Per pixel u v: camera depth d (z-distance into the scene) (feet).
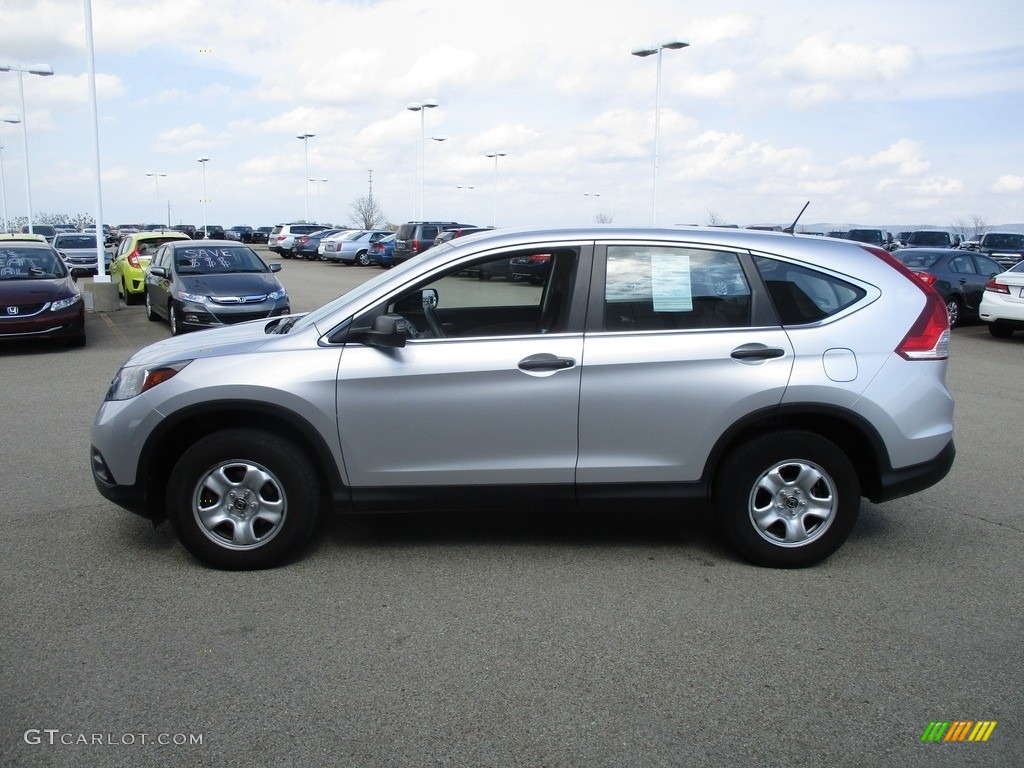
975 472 21.54
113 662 11.69
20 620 12.93
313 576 14.66
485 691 11.04
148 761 9.55
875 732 10.20
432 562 15.34
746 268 14.90
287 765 9.50
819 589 14.29
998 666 11.77
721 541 16.51
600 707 10.69
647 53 88.48
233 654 11.94
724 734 10.14
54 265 44.65
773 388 14.43
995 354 43.55
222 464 14.49
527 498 14.78
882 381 14.57
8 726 10.19
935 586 14.46
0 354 40.96
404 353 14.43
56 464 21.66
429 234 115.96
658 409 14.51
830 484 14.73
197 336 16.60
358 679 11.30
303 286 82.99
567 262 14.94
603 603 13.67
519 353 14.42
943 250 55.62
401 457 14.60
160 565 15.11
